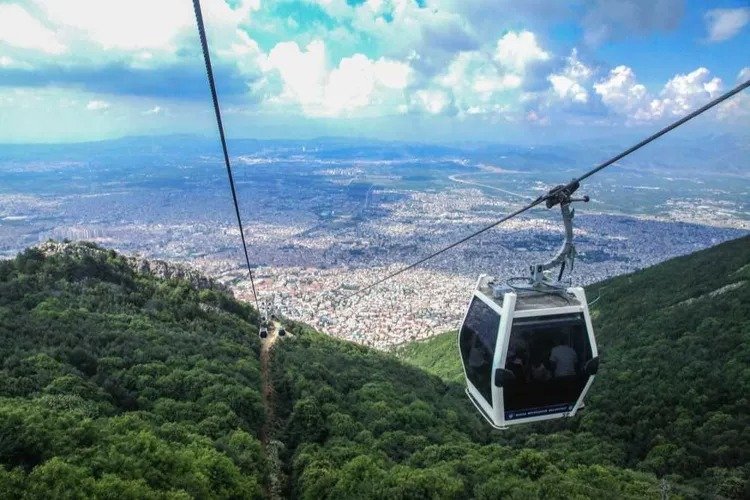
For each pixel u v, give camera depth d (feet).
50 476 91.30
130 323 201.87
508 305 46.06
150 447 112.37
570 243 47.44
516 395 46.91
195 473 108.88
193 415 145.28
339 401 186.39
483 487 129.08
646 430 175.94
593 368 46.85
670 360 218.79
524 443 194.80
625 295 363.35
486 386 48.88
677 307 288.92
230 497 111.24
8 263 236.63
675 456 153.38
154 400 151.53
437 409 203.10
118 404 145.48
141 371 162.61
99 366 160.35
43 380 138.62
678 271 377.91
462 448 158.40
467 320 52.85
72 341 171.01
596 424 190.80
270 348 240.53
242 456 128.98
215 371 175.42
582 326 46.96
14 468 92.94
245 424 149.79
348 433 161.89
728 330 226.58
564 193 46.60
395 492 120.47
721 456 147.33
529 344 46.09
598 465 146.10
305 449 148.46
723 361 199.72
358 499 119.75
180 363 175.11
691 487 134.82
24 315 185.16
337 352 273.33
